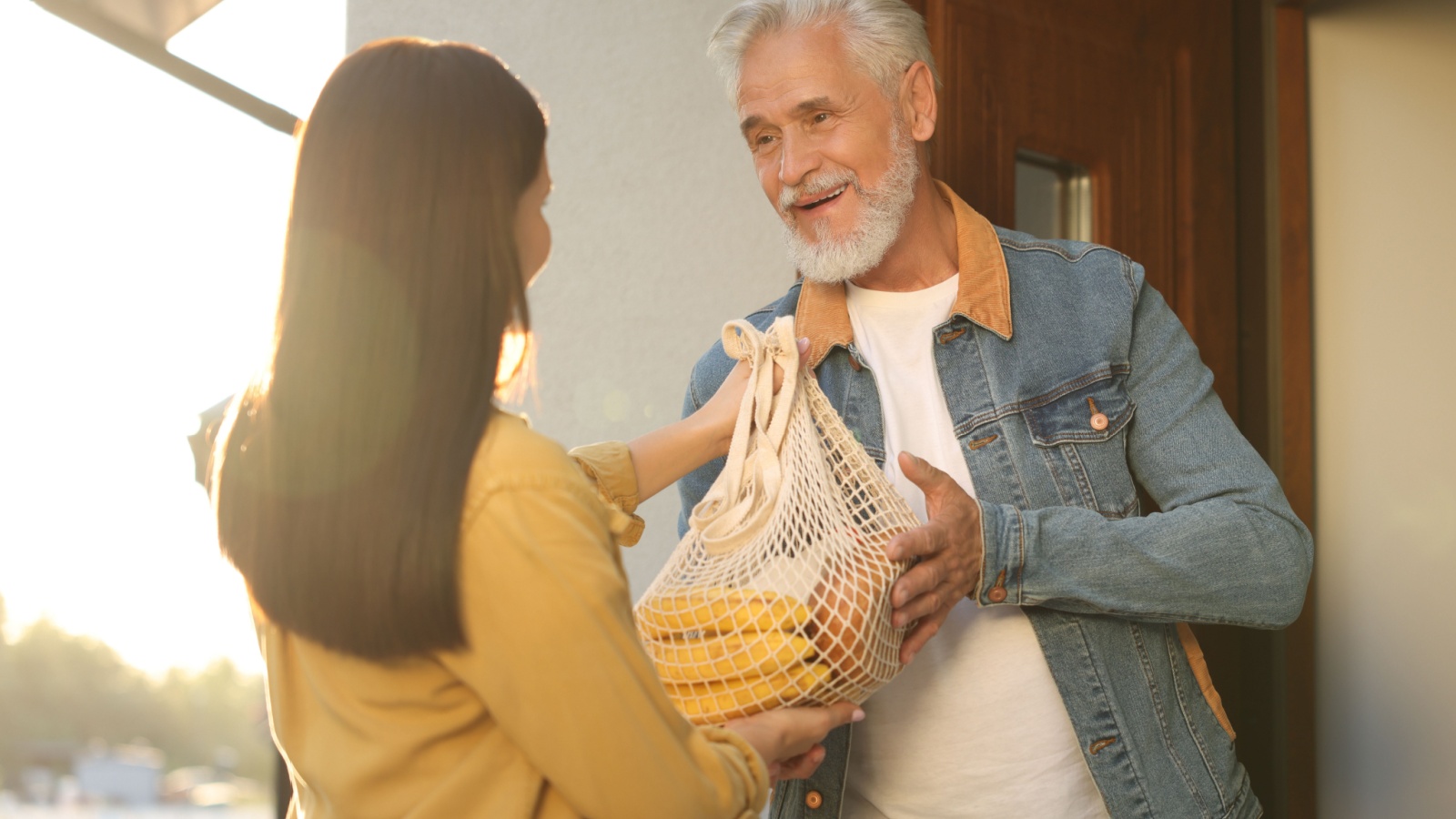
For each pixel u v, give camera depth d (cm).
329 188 84
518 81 91
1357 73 246
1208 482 144
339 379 81
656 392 203
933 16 203
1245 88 242
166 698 1533
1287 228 238
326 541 80
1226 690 235
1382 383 242
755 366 126
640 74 207
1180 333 154
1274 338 237
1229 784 145
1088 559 133
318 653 87
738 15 158
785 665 108
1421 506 239
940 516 127
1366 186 246
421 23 193
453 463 81
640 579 201
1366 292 244
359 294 82
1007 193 209
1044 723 141
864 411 154
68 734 1491
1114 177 222
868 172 152
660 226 206
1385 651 236
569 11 203
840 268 153
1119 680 141
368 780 86
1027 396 150
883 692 145
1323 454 240
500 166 87
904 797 143
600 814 83
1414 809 232
